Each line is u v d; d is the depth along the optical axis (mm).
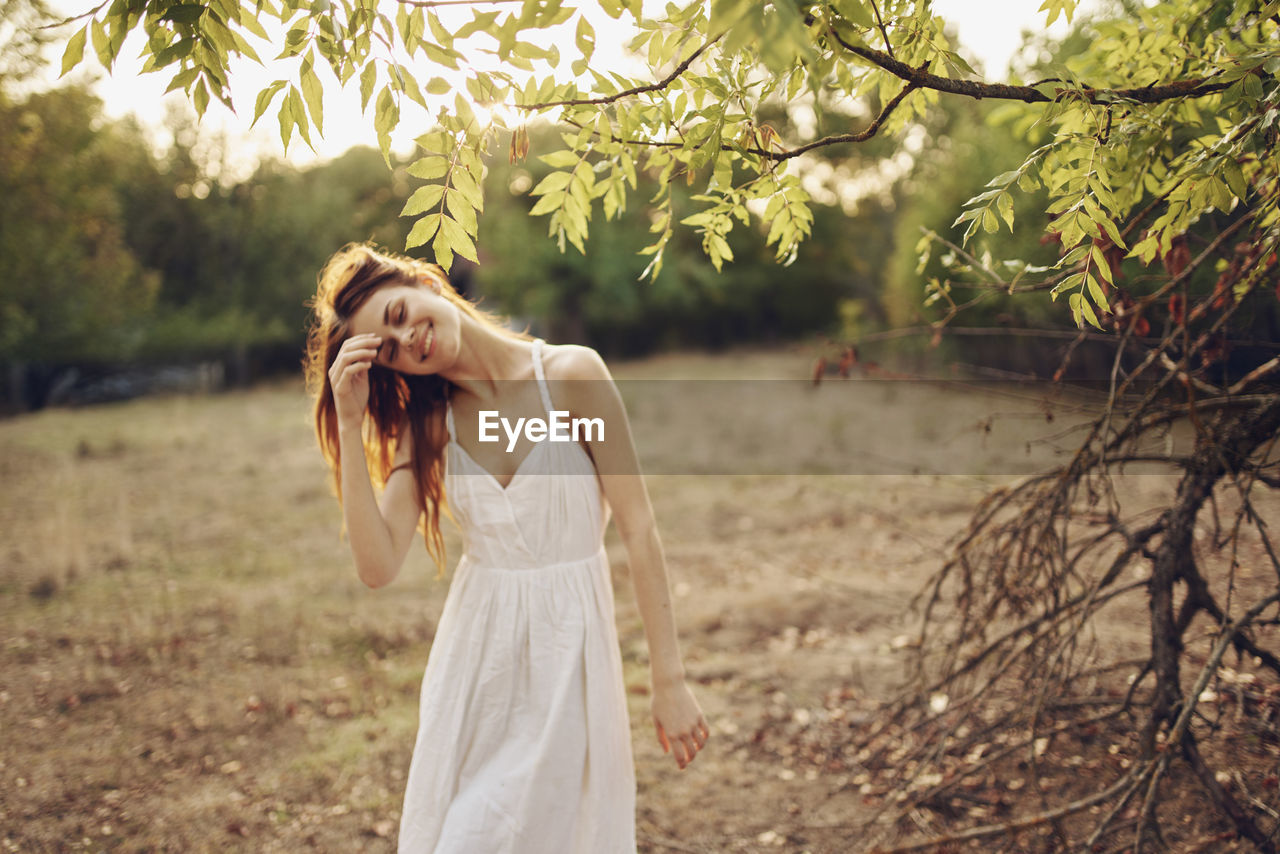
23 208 14414
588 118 1474
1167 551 2127
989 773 2654
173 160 22141
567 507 1641
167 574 5547
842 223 26516
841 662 3836
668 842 2588
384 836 2627
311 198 23422
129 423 12930
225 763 3092
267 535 6539
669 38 1407
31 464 9547
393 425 1791
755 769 3004
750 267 27750
